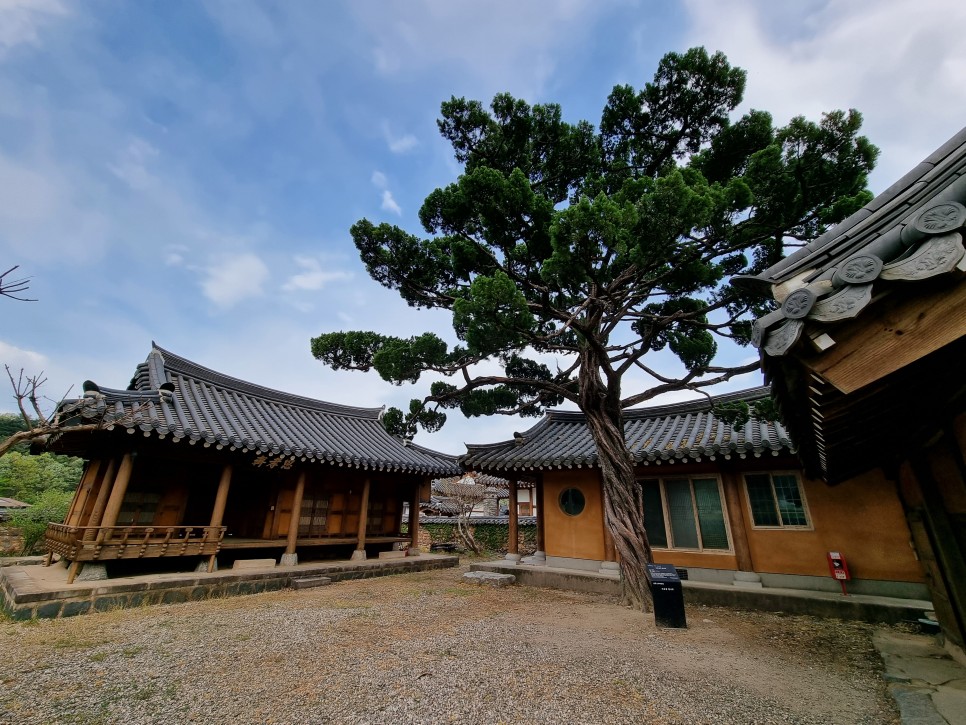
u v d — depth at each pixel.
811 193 6.69
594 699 3.69
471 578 10.02
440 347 8.05
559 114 8.43
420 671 4.27
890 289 1.78
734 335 8.88
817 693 3.89
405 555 13.41
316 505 11.81
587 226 4.96
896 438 4.79
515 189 6.83
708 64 7.61
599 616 6.64
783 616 7.04
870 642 5.52
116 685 3.91
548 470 11.08
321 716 3.36
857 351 1.83
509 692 3.80
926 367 2.35
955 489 3.70
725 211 5.99
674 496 9.66
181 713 3.39
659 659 4.71
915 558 7.18
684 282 7.58
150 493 9.24
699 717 3.40
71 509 10.34
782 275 2.25
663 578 6.33
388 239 8.55
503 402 10.23
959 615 4.23
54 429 4.56
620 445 7.87
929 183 2.11
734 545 8.63
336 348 8.74
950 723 3.16
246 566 9.39
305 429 12.59
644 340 8.59
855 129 6.18
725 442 8.42
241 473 11.17
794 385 2.38
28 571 8.30
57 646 5.01
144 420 7.72
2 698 3.62
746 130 7.46
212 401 11.41
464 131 8.38
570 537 10.50
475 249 8.22
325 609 7.04
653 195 5.01
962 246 1.61
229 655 4.73
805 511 8.20
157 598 7.39
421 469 13.05
